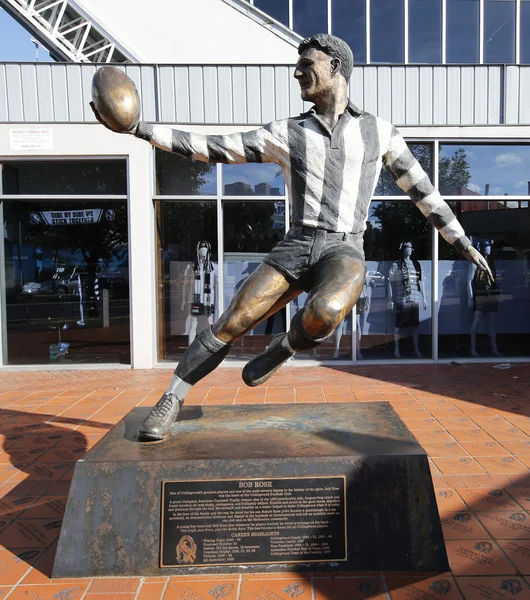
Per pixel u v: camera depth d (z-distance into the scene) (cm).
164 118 712
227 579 248
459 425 465
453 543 276
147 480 254
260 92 711
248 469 254
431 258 753
